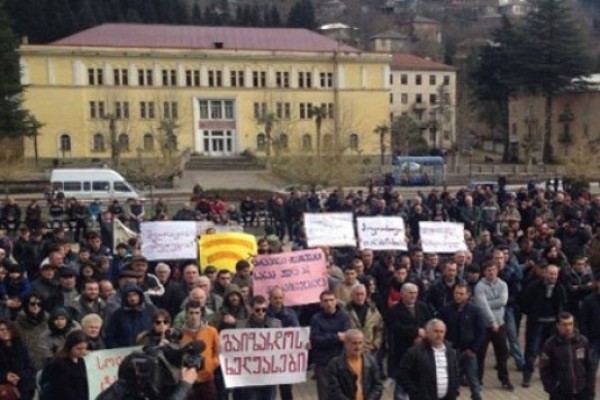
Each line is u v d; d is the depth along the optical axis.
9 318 9.98
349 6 196.25
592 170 52.88
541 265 12.30
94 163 83.44
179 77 90.44
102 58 87.94
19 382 8.75
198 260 15.91
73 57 87.00
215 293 11.56
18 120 66.38
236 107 91.88
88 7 116.81
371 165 73.88
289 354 9.44
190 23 133.50
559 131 89.38
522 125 95.94
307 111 93.25
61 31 112.69
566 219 20.30
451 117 112.50
